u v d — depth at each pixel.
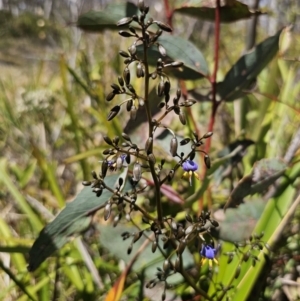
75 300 0.31
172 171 0.21
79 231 0.27
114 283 0.30
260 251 0.27
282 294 0.31
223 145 0.48
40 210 0.39
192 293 0.30
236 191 0.28
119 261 0.34
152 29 0.31
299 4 0.79
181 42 0.31
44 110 0.56
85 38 0.80
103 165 0.21
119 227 0.31
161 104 0.20
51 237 0.27
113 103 0.55
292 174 0.30
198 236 0.23
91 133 0.55
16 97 0.75
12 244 0.35
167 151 0.32
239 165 0.42
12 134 0.60
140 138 0.32
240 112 0.43
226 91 0.32
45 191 0.44
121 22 0.20
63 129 0.58
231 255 0.25
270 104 0.38
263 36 0.81
